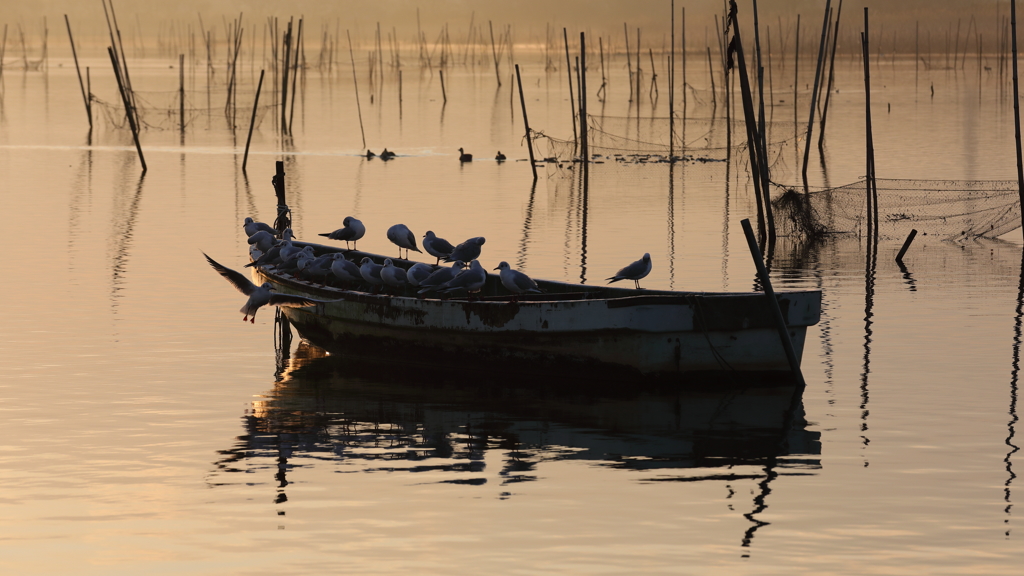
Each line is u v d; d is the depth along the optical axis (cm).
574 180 8388
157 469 2386
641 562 1898
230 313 3959
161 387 3044
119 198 7162
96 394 2959
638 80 16838
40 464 2408
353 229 3903
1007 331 3625
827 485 2261
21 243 5394
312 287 3478
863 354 3347
